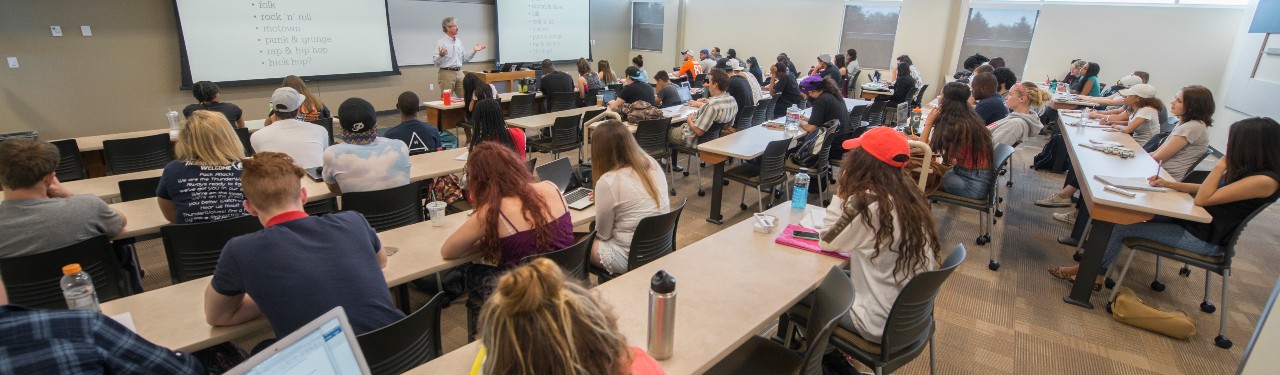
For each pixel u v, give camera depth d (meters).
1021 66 9.33
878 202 1.78
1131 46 8.45
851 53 9.54
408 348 1.52
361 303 1.44
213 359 1.69
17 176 1.76
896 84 7.77
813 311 1.74
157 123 6.47
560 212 2.06
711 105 4.77
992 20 9.38
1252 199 2.52
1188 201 2.76
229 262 1.33
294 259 1.36
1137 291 3.22
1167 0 8.06
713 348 1.44
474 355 1.38
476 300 2.11
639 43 12.57
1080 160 3.61
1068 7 8.71
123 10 6.02
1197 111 3.55
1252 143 2.49
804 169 4.20
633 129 4.71
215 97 4.35
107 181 2.91
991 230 3.67
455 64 7.48
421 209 2.91
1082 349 2.63
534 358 0.76
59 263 1.84
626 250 2.31
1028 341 2.69
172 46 6.41
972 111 3.56
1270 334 1.73
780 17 11.03
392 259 1.94
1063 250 3.77
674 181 5.33
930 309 1.87
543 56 10.39
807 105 6.93
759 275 1.88
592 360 0.79
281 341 0.87
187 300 1.61
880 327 1.80
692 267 1.93
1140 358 2.57
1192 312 3.00
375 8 7.88
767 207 4.58
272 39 6.98
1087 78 7.69
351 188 2.65
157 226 2.24
